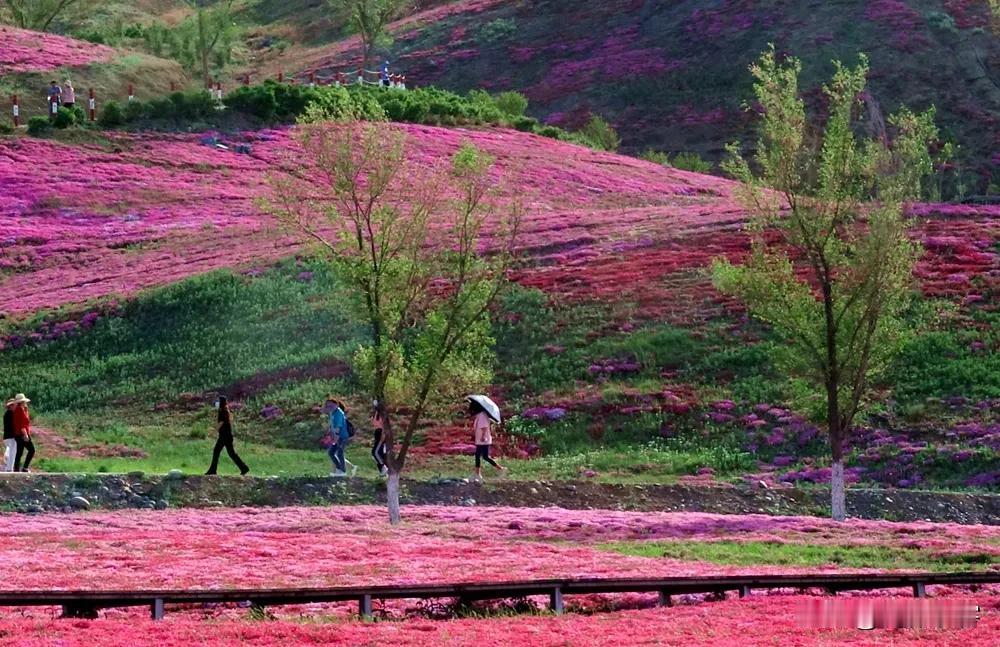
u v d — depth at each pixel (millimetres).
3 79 103188
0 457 45656
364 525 34375
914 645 18047
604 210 79250
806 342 40594
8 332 62406
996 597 23203
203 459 47719
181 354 59344
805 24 141375
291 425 52750
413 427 37250
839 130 41156
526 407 52531
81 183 84375
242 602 22938
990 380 50656
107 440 50094
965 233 63594
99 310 63688
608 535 33500
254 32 176000
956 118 123750
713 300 59312
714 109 133125
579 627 19938
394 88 110562
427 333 38781
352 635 19203
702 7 151125
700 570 26469
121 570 25734
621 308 59406
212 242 74500
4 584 23453
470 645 18188
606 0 159375
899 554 30891
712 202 90500
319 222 75062
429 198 39750
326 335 59719
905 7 140375
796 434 48688
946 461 45688
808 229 41000
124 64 112875
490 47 155500
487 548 29922
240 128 98688
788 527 35188
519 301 60781
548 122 136375
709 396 51969
